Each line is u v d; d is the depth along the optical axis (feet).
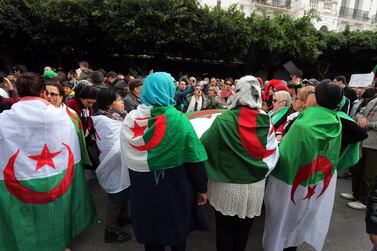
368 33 48.78
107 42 42.52
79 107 10.58
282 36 42.98
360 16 71.77
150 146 5.58
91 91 10.27
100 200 11.23
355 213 11.16
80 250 8.21
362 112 11.84
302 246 8.79
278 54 46.09
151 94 5.69
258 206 6.44
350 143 7.88
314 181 6.73
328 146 6.63
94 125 8.14
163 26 37.04
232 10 42.60
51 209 7.05
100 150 8.11
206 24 38.78
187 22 38.17
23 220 6.73
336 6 66.23
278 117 9.87
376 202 4.01
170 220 5.90
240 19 41.50
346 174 15.21
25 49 45.29
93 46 44.68
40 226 6.93
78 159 8.07
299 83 13.11
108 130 7.95
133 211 6.15
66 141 7.32
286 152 6.53
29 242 6.84
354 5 71.61
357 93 18.42
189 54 44.83
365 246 9.00
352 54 50.78
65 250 7.91
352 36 48.83
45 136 6.68
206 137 6.35
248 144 5.94
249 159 6.02
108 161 7.80
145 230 6.06
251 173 6.09
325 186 7.01
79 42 42.83
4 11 37.42
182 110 17.57
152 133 5.56
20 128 6.43
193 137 5.66
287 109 9.89
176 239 5.96
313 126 6.37
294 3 65.26
